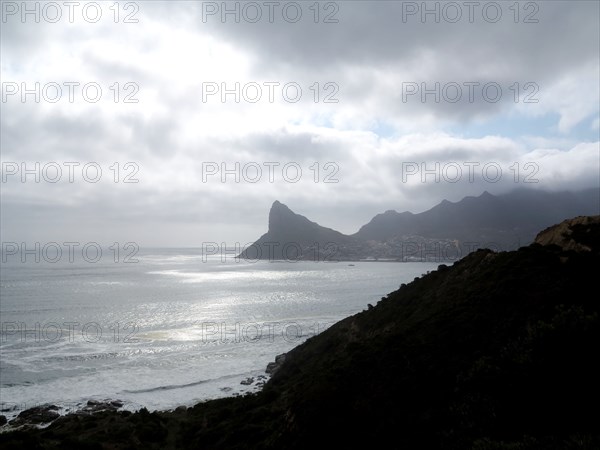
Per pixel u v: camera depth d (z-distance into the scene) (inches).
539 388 534.0
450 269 1465.3
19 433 911.0
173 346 2429.9
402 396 647.8
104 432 982.4
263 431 793.6
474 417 532.7
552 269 886.4
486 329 740.0
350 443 599.8
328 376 794.2
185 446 888.9
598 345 561.9
